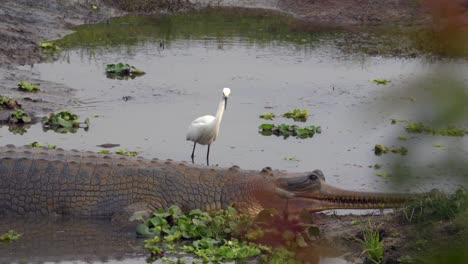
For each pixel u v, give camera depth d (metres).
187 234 15.89
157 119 25.14
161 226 16.14
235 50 35.69
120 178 17.05
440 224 14.35
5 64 31.17
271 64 33.25
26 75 29.83
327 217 17.09
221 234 15.98
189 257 14.84
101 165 17.25
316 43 37.53
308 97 28.31
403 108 5.71
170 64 32.88
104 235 15.99
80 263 14.40
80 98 27.42
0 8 39.47
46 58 33.06
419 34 38.31
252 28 40.75
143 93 28.34
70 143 22.25
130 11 44.59
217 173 17.47
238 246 15.19
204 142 20.95
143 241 15.73
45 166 17.16
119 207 16.81
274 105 27.30
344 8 44.62
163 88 29.11
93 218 16.86
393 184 6.40
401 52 35.41
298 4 45.59
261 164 20.73
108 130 23.75
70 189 16.92
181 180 17.19
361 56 34.78
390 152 21.59
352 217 17.00
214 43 37.03
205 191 17.16
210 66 32.69
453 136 8.59
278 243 15.52
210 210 17.08
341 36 39.19
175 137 23.22
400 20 42.75
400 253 13.94
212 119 20.86
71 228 16.36
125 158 17.72
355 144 22.69
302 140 23.19
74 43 36.41
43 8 41.31
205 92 28.77
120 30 39.72
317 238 15.66
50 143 22.17
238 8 46.00
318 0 45.53
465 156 6.57
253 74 31.53
